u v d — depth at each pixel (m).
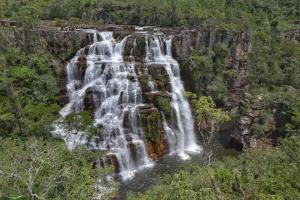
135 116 38.94
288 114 40.41
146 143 38.50
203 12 56.59
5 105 35.06
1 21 44.47
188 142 42.75
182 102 43.91
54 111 37.88
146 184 33.28
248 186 23.67
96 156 33.00
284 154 30.53
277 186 22.86
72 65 42.25
